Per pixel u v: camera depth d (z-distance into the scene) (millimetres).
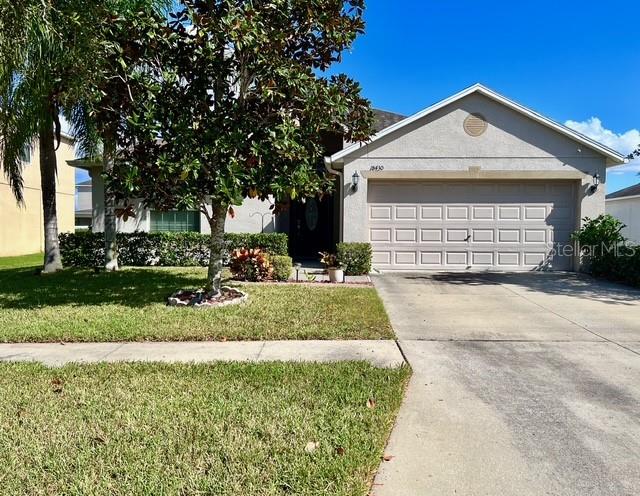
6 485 2684
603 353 5348
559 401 3975
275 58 7039
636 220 20547
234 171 6621
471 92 12133
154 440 3189
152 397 3939
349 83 7855
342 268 11008
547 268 12641
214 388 4148
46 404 3809
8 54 6688
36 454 3014
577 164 12242
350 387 4176
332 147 15047
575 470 2922
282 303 7914
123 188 7008
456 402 3955
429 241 12695
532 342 5812
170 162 6562
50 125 11109
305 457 2973
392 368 4746
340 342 5777
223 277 10930
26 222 20766
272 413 3617
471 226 12641
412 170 12375
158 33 6867
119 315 6984
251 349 5477
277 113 7207
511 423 3564
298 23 7562
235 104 7277
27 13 6355
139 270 12227
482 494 2684
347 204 12469
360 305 7797
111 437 3244
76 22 6812
